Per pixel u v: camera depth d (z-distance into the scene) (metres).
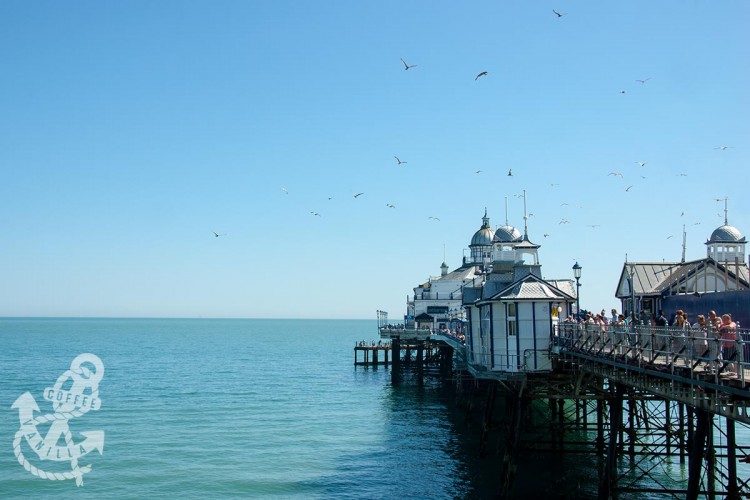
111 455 45.59
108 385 84.38
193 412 63.25
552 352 39.22
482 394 58.50
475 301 46.50
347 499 36.06
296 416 61.12
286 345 193.25
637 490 28.92
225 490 37.91
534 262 49.03
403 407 66.25
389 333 88.69
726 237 53.72
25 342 188.88
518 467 39.53
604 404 43.09
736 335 19.64
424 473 40.59
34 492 37.56
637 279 49.53
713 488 26.02
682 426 38.41
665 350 23.09
